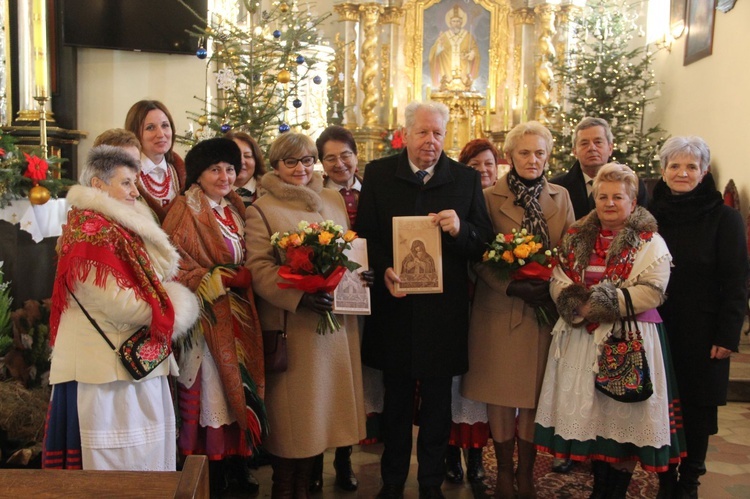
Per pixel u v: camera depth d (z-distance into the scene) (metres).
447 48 10.98
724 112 7.31
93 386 2.35
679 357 2.96
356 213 3.26
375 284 3.01
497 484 3.06
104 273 2.28
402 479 3.05
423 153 2.92
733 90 7.09
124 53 6.35
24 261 4.10
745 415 4.46
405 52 10.96
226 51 5.16
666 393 2.71
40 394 3.47
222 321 2.69
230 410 2.76
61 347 2.37
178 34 6.23
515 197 3.05
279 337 2.77
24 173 4.08
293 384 2.79
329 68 8.57
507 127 10.70
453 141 10.68
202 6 6.23
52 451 2.39
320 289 2.65
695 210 2.94
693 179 2.95
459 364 2.94
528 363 2.93
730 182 6.72
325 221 2.80
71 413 2.38
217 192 2.79
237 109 5.09
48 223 4.22
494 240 2.98
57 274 2.35
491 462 3.64
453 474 3.36
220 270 2.68
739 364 5.09
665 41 9.28
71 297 2.35
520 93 10.58
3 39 6.27
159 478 1.50
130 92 6.38
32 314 3.71
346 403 2.88
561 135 9.20
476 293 3.13
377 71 10.60
